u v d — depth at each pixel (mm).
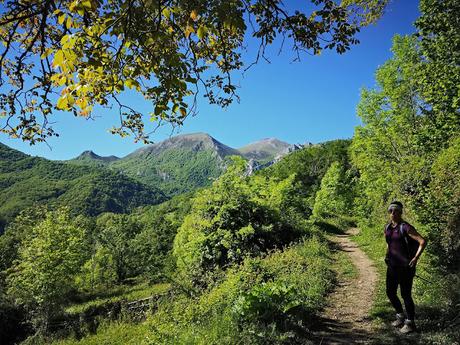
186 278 13445
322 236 22062
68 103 4031
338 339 6129
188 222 14852
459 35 10867
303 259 12648
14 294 30953
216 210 14633
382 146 23984
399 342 5555
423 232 9945
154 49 3963
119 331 17578
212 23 3771
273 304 6773
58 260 29938
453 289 6848
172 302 11102
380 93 23891
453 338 5160
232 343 5719
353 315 7441
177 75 3752
